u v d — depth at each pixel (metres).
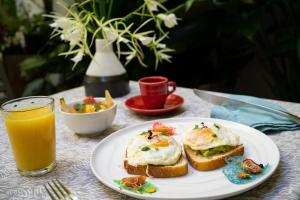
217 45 2.02
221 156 0.89
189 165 0.90
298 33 1.79
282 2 1.84
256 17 1.70
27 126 0.88
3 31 2.32
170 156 0.87
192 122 1.06
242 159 0.89
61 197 0.84
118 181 0.85
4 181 0.90
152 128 1.00
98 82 1.27
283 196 0.82
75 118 1.02
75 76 1.97
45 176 0.91
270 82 2.26
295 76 1.97
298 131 1.02
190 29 1.78
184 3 1.70
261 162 0.89
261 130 1.02
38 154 0.90
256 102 1.12
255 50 2.16
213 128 0.93
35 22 2.26
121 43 1.66
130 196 0.82
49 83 2.04
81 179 0.89
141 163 0.87
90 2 1.29
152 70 1.87
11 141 0.90
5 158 0.98
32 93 2.03
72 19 1.19
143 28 1.66
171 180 0.86
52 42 2.05
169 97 1.24
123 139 1.00
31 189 0.87
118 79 1.29
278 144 0.97
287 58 2.04
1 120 1.17
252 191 0.83
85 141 1.03
